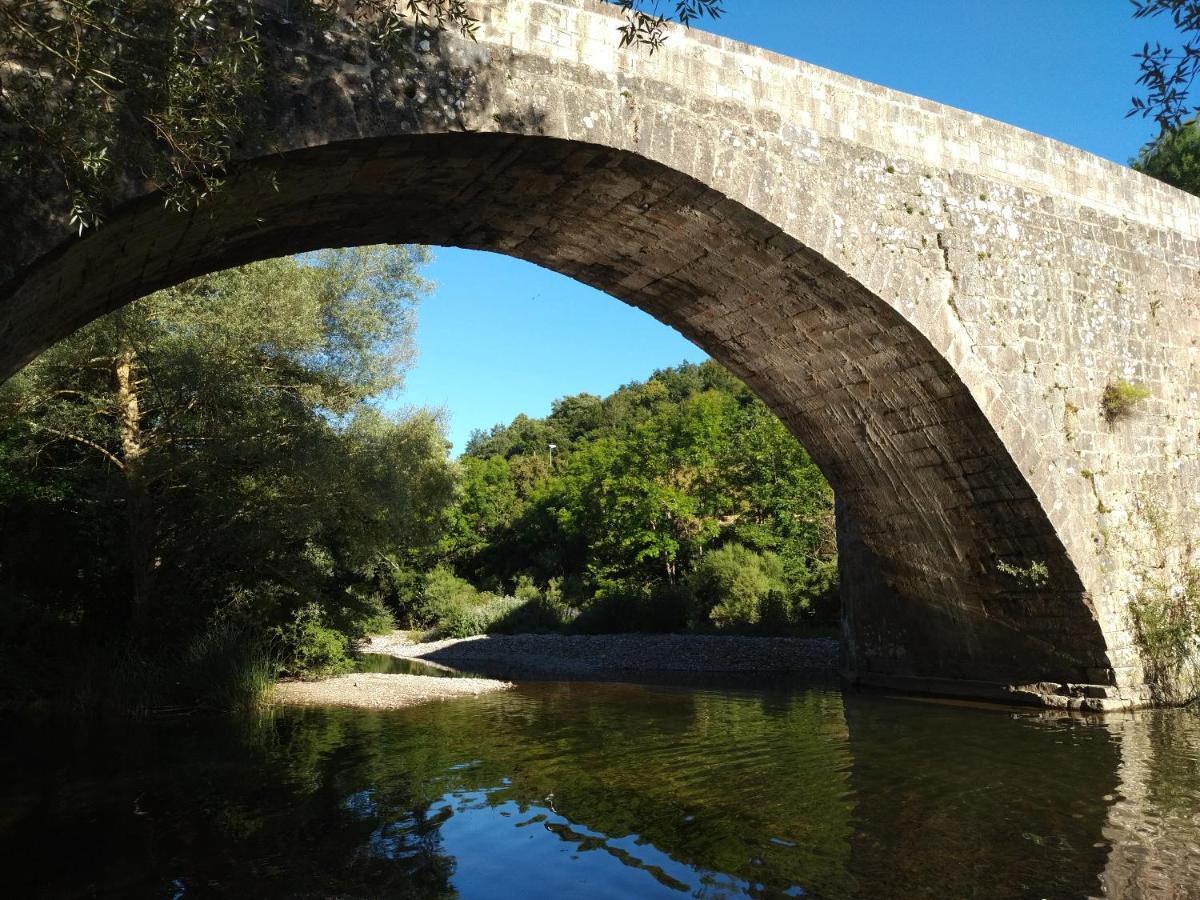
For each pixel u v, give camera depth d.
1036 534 10.69
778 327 10.93
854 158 9.57
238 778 8.29
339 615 19.72
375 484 17.17
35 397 14.29
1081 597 10.67
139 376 15.46
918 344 9.90
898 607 13.75
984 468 10.70
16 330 6.10
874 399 11.18
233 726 11.67
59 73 5.13
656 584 34.06
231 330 14.59
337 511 17.80
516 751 9.47
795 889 5.06
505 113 7.34
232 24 6.23
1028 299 10.68
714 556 29.94
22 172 5.31
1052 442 10.56
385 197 8.18
